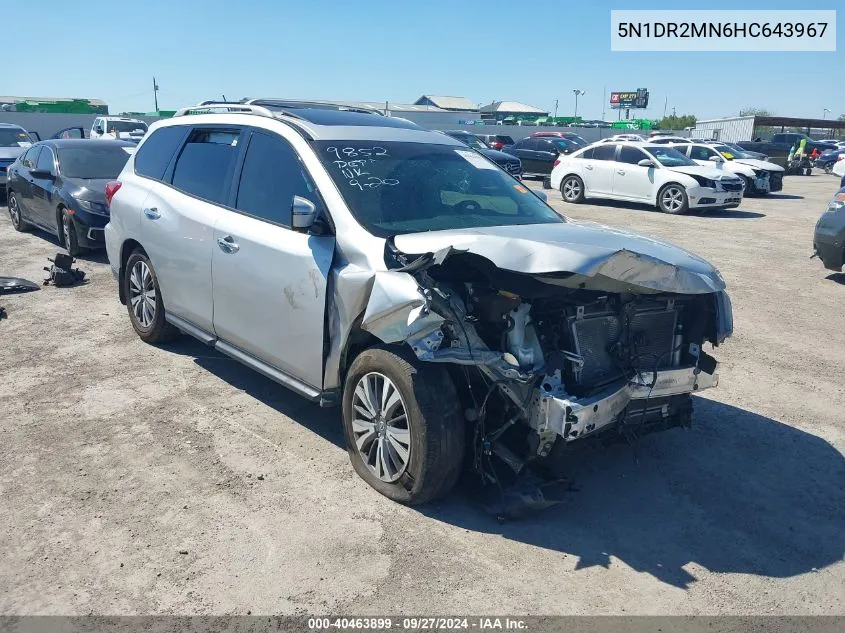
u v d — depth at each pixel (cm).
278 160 472
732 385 587
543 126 5303
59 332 675
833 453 471
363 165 453
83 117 4181
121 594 314
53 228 1077
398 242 386
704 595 326
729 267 1048
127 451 442
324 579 328
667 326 411
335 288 402
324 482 410
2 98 5656
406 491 382
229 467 425
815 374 614
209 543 352
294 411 505
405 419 375
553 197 2128
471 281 373
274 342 450
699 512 396
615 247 369
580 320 373
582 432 350
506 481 397
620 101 8956
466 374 369
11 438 455
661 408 408
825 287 926
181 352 622
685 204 1691
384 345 387
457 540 360
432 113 6391
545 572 338
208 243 501
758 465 452
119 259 638
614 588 329
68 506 380
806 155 3491
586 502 402
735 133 5322
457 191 469
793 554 360
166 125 617
